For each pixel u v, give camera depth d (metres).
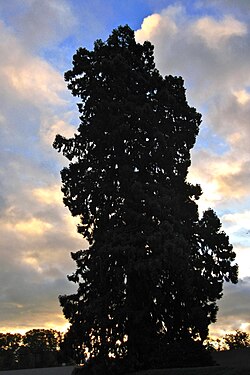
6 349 86.31
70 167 27.14
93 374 21.34
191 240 24.58
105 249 22.19
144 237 21.94
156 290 21.78
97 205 25.92
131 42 30.81
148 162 26.33
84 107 28.61
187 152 28.53
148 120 26.44
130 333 21.39
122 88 27.42
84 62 29.42
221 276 24.34
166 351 20.55
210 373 16.66
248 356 25.03
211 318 23.25
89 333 22.23
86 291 23.89
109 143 26.19
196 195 26.39
